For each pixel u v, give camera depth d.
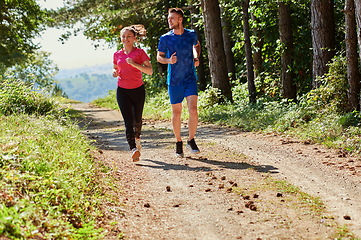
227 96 19.59
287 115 12.12
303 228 4.27
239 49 24.73
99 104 34.50
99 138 11.50
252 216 4.66
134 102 7.66
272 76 22.84
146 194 5.68
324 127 9.99
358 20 9.55
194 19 26.16
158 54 7.47
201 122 15.20
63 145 7.00
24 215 3.68
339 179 6.16
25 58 34.00
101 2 28.11
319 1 13.32
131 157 8.18
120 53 7.50
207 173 6.60
